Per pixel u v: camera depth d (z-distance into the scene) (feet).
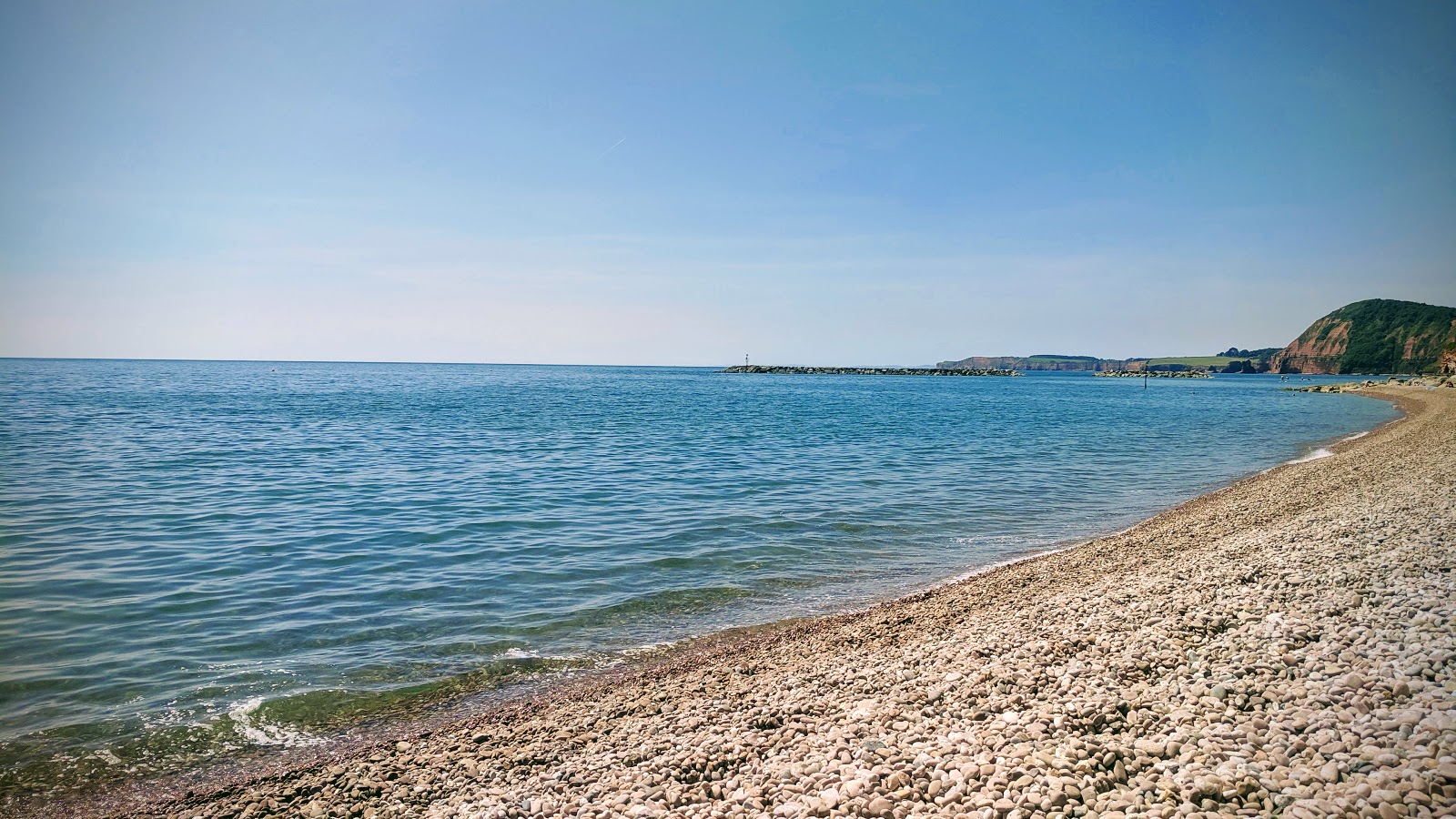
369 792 23.73
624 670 35.29
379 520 66.08
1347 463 96.53
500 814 21.22
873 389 448.65
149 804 23.90
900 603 44.80
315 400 249.55
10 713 29.91
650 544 58.95
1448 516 50.11
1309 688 23.70
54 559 51.34
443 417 189.37
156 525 62.44
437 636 39.40
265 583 47.09
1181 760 20.38
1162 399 359.87
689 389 424.05
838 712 27.25
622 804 21.18
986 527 66.90
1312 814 17.15
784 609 44.62
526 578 49.75
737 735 25.68
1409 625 28.22
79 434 131.44
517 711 30.76
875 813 19.35
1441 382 407.85
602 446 128.36
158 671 34.17
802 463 107.76
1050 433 163.53
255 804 23.35
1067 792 19.26
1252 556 44.11
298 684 33.19
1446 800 17.03
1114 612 35.09
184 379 434.71
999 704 25.52
